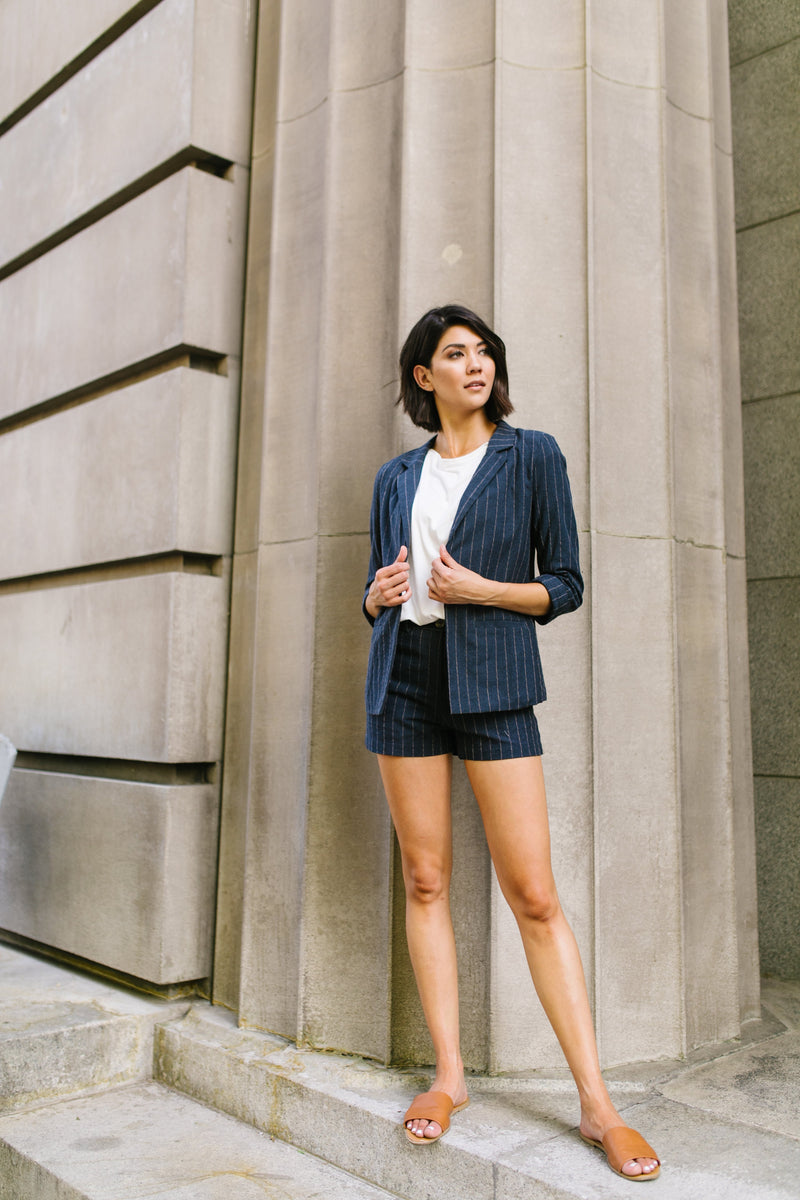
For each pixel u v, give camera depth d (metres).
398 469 2.49
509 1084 2.55
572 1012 2.21
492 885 2.67
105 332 3.86
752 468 3.95
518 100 2.96
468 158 2.97
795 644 3.75
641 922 2.78
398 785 2.35
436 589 2.19
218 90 3.64
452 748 2.38
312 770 2.94
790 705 3.74
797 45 3.94
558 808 2.71
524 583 2.29
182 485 3.42
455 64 3.03
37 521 4.15
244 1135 2.68
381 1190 2.35
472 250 2.92
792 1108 2.41
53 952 3.80
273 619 3.17
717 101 3.44
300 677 3.04
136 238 3.75
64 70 4.28
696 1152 2.15
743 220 4.06
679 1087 2.55
